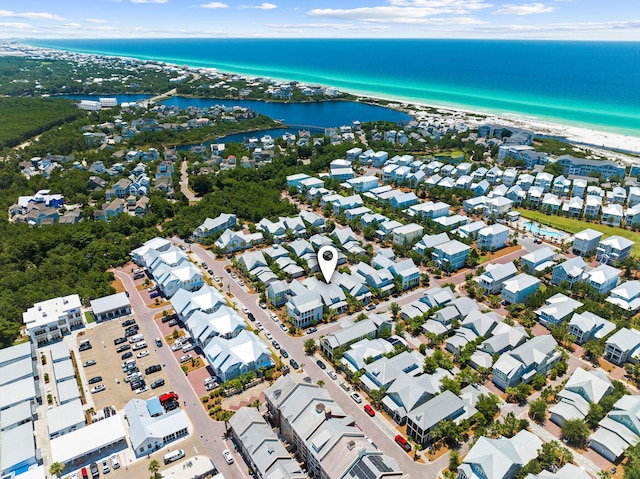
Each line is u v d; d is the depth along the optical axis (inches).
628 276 7795.3
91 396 5108.3
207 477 4136.3
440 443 4475.9
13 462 4138.8
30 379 5137.8
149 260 7829.7
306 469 4242.1
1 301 6412.4
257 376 5428.2
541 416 4714.6
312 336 6195.9
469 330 6008.9
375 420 4771.2
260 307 6850.4
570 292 7219.5
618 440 4318.4
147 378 5403.5
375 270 7362.2
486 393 5118.1
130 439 4488.2
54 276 7465.6
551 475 3730.3
